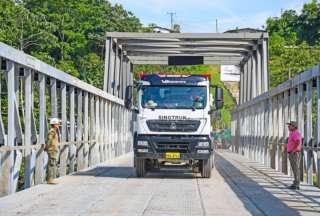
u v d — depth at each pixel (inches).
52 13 2460.6
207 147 792.9
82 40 2434.8
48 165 717.9
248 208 523.2
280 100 999.6
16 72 643.5
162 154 792.9
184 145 793.6
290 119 866.8
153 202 552.4
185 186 706.2
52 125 719.1
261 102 1255.5
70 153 909.8
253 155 1389.0
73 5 2581.2
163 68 2551.7
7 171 592.1
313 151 749.3
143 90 805.9
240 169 1031.0
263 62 1456.7
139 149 794.2
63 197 587.2
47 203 541.6
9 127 599.2
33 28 1824.6
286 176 874.8
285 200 585.0
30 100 669.3
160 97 802.8
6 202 546.9
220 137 2242.9
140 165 820.6
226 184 738.2
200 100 801.6
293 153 693.9
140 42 1546.5
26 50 1882.4
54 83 796.0
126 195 607.8
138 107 803.4
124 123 1633.9
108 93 1343.5
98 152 1169.4
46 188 668.1
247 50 1624.0
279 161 992.2
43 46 1871.3
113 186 698.2
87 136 1053.2
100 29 2544.3
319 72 679.7
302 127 802.2
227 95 3351.4
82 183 732.7
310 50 2522.1
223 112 2950.3
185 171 937.5
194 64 1679.4
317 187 709.9
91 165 1101.1
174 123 795.4
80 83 963.3
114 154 1424.7
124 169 997.8
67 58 2298.2
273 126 1060.5
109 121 1342.3
